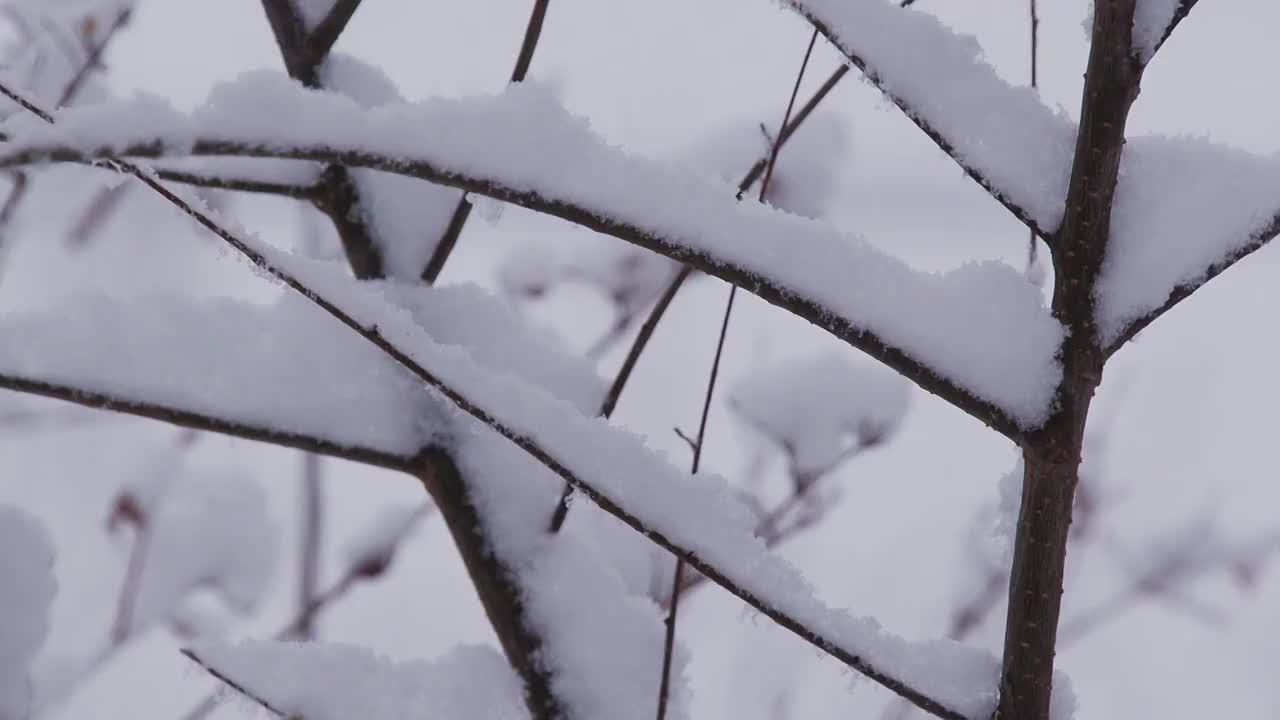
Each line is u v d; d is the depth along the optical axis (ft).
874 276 7.66
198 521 11.66
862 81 7.81
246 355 7.99
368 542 11.28
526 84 7.66
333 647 8.02
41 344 7.91
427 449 8.09
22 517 8.24
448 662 8.07
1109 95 7.61
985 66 7.67
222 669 7.97
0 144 7.60
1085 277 7.66
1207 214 7.66
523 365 8.15
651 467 7.71
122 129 7.60
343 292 7.67
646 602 8.15
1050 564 7.69
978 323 7.66
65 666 11.42
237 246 7.63
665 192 7.65
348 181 8.21
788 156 9.25
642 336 8.03
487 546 8.10
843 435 9.43
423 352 7.68
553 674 8.07
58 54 10.23
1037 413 7.66
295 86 7.63
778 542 9.47
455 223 8.15
